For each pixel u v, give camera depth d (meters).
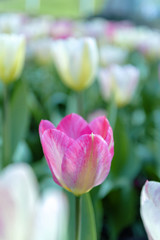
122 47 1.32
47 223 0.13
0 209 0.12
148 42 1.12
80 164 0.35
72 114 0.38
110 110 0.60
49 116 0.80
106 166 0.36
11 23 1.23
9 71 0.60
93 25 1.55
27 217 0.13
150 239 0.27
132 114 0.92
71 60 0.63
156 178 0.66
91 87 0.95
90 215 0.44
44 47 1.04
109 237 0.72
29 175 0.14
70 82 0.65
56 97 0.98
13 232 0.12
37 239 0.13
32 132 0.84
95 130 0.38
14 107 0.65
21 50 0.60
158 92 0.89
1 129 0.67
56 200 0.13
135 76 0.72
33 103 0.77
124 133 0.64
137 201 0.74
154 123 0.86
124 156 0.65
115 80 0.71
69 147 0.34
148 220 0.26
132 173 0.66
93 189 0.53
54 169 0.36
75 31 1.42
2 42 0.59
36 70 1.10
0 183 0.13
